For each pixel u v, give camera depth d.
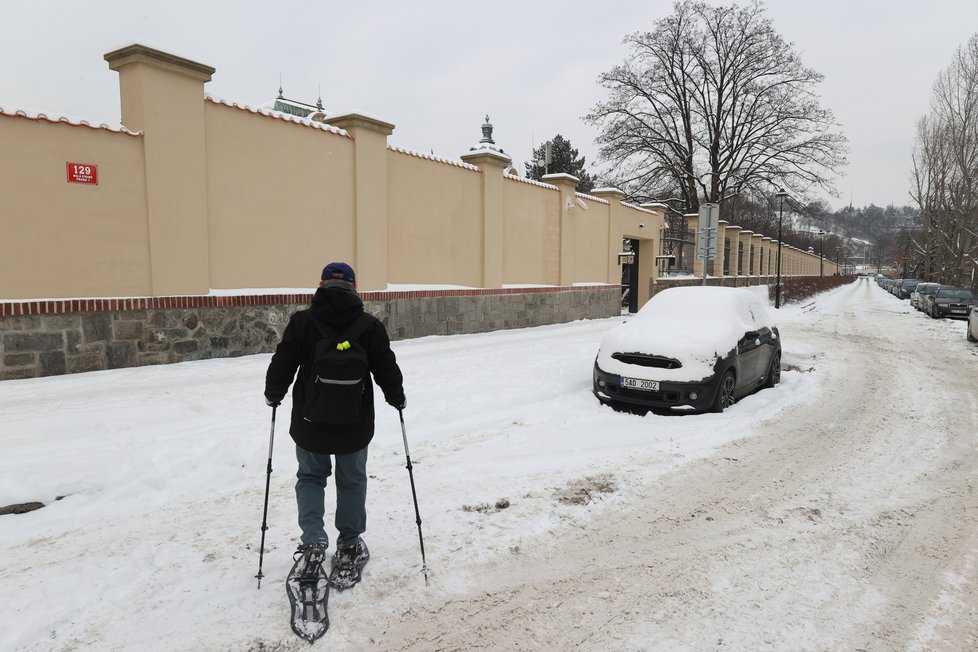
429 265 13.25
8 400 6.18
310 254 10.38
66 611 2.82
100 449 4.93
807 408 7.59
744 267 39.06
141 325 7.96
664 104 35.78
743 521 4.13
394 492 4.43
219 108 8.87
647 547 3.71
